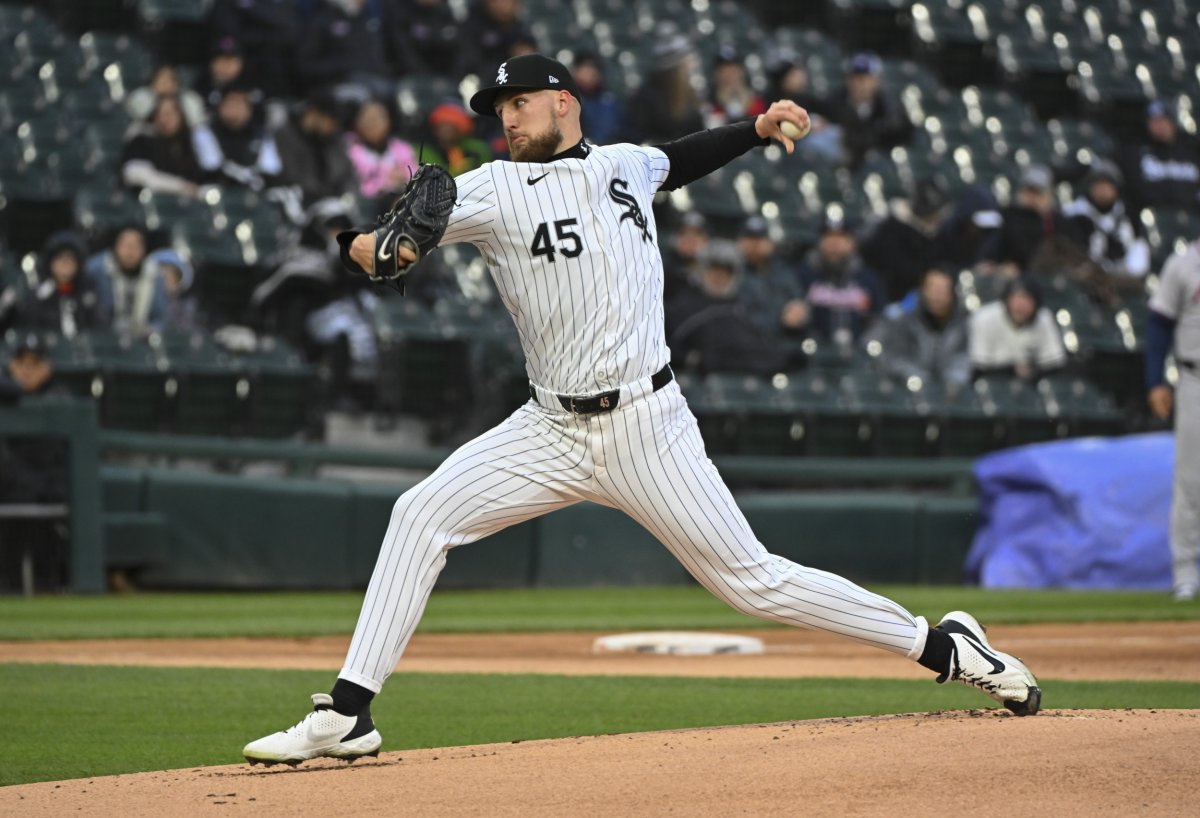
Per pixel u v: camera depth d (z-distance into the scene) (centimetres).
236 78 4972
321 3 5300
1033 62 6569
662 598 4044
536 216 1268
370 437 4362
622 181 1302
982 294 5150
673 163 1368
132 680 2166
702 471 1314
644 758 1237
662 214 5197
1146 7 7038
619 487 1306
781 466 4438
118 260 4197
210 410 4122
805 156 5656
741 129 1375
